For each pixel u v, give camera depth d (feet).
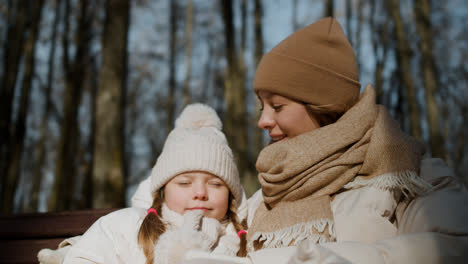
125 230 4.48
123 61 14.01
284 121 4.58
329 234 3.98
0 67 26.08
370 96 4.55
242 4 26.07
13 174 22.80
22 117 23.89
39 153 30.37
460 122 35.24
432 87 23.88
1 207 22.30
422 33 24.66
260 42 24.27
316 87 4.42
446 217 3.50
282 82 4.46
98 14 29.37
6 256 5.93
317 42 4.49
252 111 33.55
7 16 27.45
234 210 4.94
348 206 4.09
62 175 25.48
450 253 3.18
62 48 30.53
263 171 4.71
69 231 6.00
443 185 3.91
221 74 39.14
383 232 3.87
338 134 4.30
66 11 29.37
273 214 4.38
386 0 32.42
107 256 4.28
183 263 3.25
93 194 12.76
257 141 25.85
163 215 4.61
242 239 4.56
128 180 37.91
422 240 3.26
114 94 13.56
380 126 4.29
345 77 4.46
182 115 5.47
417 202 3.84
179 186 4.60
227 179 4.70
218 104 38.78
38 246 5.95
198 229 4.35
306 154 4.30
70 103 27.07
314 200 4.22
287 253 3.36
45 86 32.89
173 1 36.37
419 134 24.99
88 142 32.09
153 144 40.27
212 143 4.72
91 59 29.66
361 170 4.26
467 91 33.94
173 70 35.65
